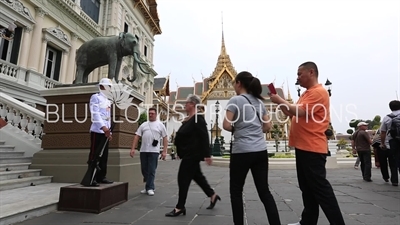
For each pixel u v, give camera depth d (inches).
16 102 273.4
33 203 135.9
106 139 155.0
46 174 229.6
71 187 142.4
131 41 239.6
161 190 214.4
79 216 129.2
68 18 626.8
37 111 270.1
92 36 725.9
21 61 491.8
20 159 236.1
